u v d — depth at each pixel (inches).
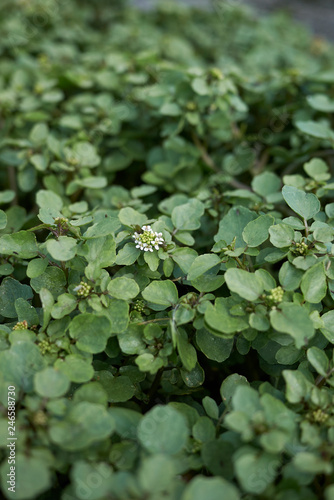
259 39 28.2
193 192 16.6
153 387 12.6
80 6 32.4
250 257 13.4
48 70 22.2
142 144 19.3
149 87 19.0
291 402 11.1
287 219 12.8
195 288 13.2
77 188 15.7
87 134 18.2
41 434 10.4
